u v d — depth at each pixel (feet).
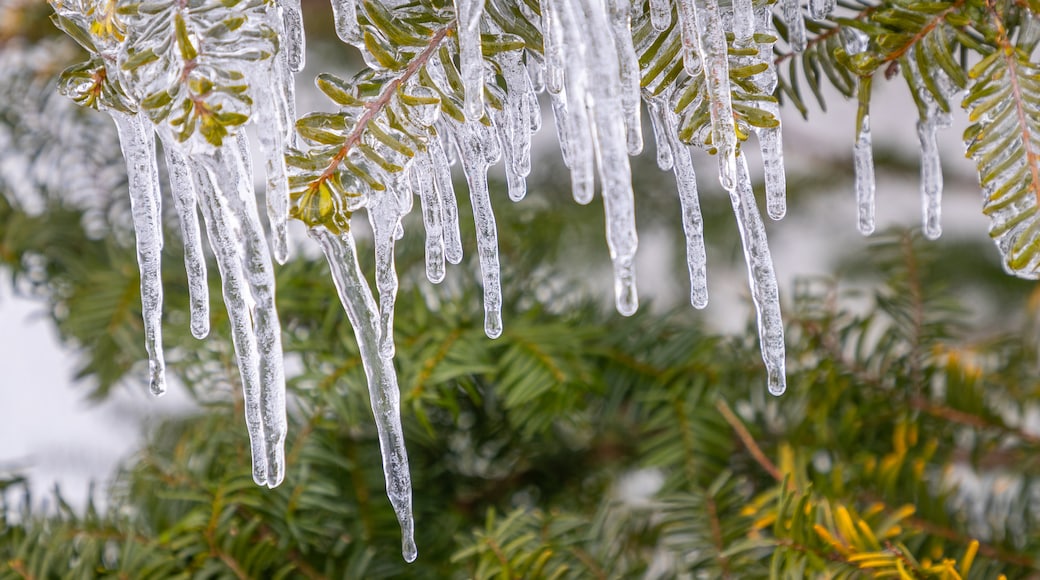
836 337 5.13
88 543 4.73
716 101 4.03
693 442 5.00
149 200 4.15
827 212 8.92
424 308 5.07
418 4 4.10
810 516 4.46
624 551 4.89
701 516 4.75
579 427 5.09
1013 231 4.17
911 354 5.08
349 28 4.02
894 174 8.48
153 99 3.92
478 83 3.97
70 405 8.31
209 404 5.04
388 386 4.09
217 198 4.01
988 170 4.19
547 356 5.01
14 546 4.76
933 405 5.04
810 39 4.37
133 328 5.16
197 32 3.92
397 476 4.11
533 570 4.59
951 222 8.94
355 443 5.07
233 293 4.04
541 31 4.06
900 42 4.25
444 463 5.22
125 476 5.02
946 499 4.80
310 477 4.85
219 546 4.74
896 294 5.17
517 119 4.13
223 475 4.87
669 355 5.13
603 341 5.17
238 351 4.06
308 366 4.99
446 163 4.14
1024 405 5.12
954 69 4.23
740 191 4.10
